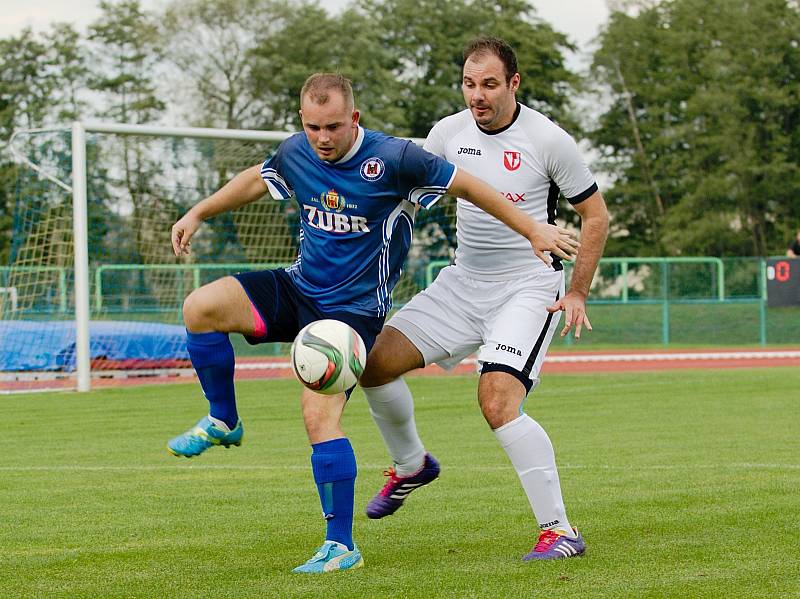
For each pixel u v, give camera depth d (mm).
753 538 12586
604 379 39719
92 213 43375
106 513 15023
